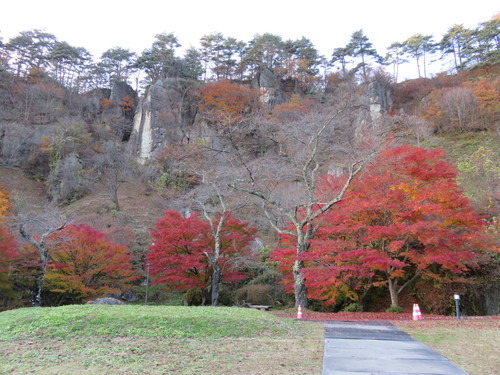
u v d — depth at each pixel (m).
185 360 6.86
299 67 58.69
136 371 6.16
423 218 18.52
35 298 20.19
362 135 27.44
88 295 21.27
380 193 16.42
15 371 6.18
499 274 18.48
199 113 47.50
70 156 41.91
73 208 36.78
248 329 9.55
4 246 17.98
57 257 21.05
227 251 21.55
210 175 27.64
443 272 19.08
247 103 47.06
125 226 32.41
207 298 21.50
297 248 16.97
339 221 16.70
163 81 54.50
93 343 8.03
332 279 15.08
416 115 41.97
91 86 66.69
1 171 41.31
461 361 6.73
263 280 23.30
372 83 48.84
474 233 16.33
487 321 11.98
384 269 15.73
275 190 26.64
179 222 20.56
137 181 43.12
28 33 64.12
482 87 40.88
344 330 10.21
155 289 26.08
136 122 52.97
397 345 8.16
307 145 22.80
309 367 6.36
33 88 51.28
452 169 16.81
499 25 53.44
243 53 62.34
